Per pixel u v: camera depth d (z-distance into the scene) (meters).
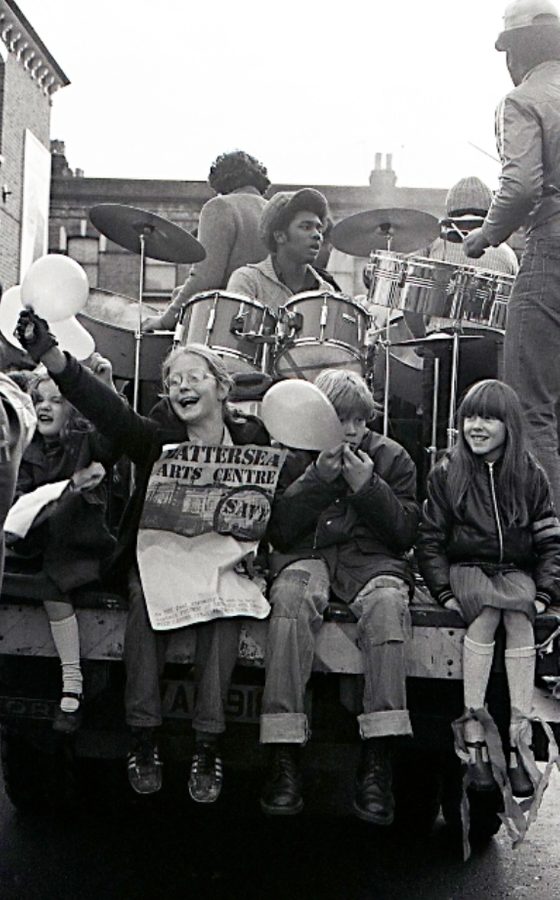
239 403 5.61
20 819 5.06
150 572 4.05
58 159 34.91
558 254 5.62
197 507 4.17
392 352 7.16
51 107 32.69
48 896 4.12
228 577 4.08
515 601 3.97
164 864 4.51
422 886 4.32
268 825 5.03
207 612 3.91
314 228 6.38
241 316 5.86
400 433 6.65
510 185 5.59
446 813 4.85
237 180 7.42
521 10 5.80
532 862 4.61
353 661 4.00
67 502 4.13
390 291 6.30
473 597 3.99
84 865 4.48
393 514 4.18
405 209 7.02
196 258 6.94
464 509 4.16
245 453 4.20
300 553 4.29
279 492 4.34
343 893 4.24
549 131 5.64
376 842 4.84
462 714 4.09
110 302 7.15
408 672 4.02
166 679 4.11
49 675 4.21
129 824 5.01
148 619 3.95
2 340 5.50
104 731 4.28
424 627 4.02
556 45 5.79
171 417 4.39
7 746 4.86
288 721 3.83
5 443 3.68
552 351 5.62
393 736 3.88
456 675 4.02
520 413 4.20
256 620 4.00
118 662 4.19
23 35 29.78
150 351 6.68
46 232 32.75
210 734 3.93
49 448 4.86
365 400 4.41
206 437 4.34
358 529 4.29
